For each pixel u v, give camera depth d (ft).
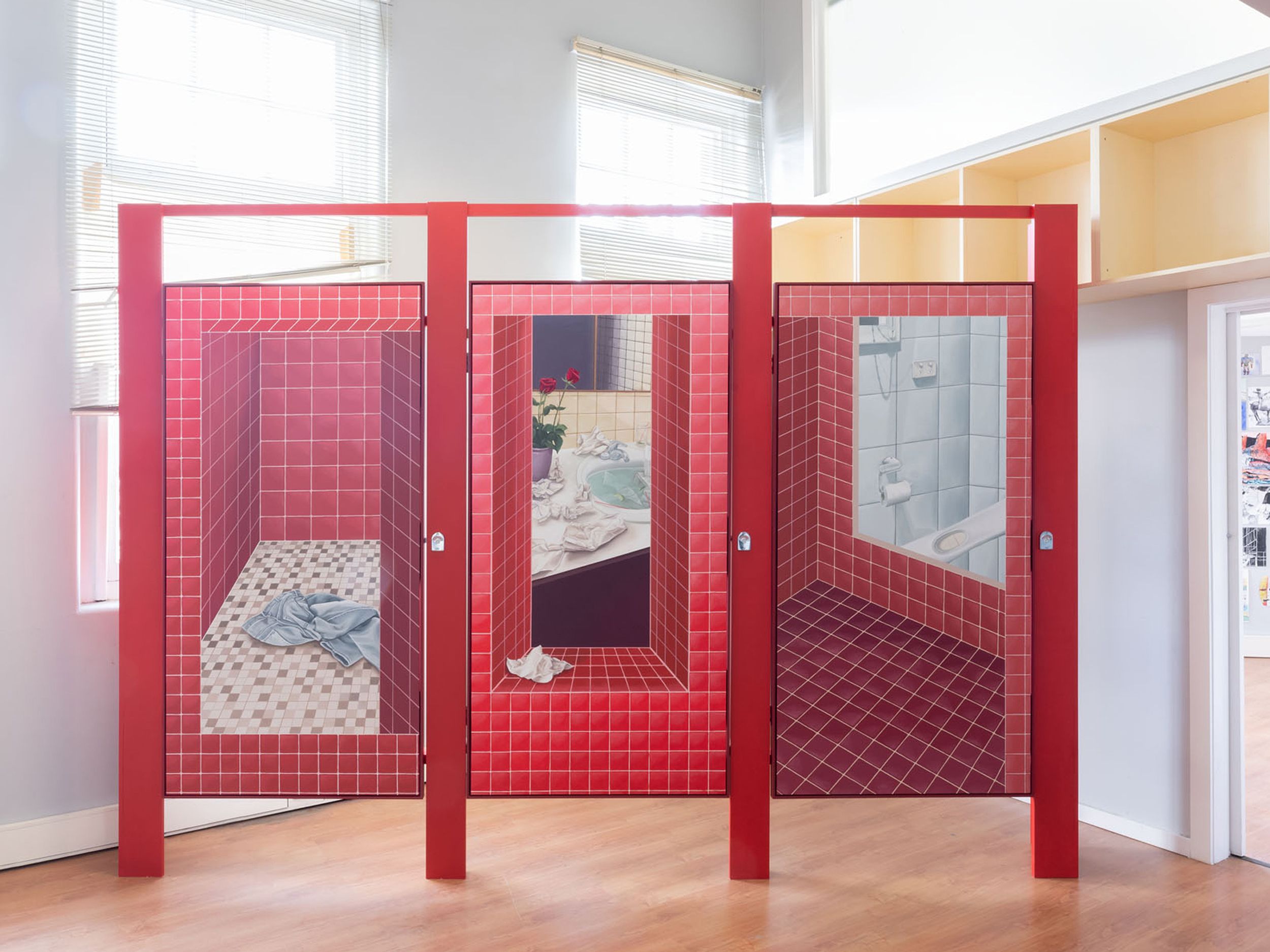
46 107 9.89
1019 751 9.58
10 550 9.70
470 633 9.45
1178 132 9.71
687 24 15.01
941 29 12.73
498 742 9.46
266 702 9.39
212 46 11.05
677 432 9.60
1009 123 11.78
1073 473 9.55
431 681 9.40
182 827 10.59
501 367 9.46
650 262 14.44
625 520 9.61
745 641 9.48
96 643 10.25
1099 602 11.02
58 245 9.98
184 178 10.84
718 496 9.53
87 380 10.20
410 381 9.41
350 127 12.02
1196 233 9.73
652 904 8.88
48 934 8.25
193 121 10.92
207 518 9.37
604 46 13.98
